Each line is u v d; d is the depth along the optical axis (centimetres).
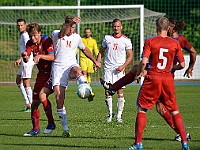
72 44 2334
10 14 6444
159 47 1941
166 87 1959
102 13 6419
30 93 3428
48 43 2309
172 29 2305
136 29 6725
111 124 2853
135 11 6291
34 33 2302
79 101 4212
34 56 2362
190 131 2561
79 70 2289
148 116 3203
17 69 7025
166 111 2144
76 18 2319
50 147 2100
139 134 1961
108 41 3077
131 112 3472
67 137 2375
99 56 3103
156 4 8094
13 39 7294
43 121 3008
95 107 3772
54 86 2305
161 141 2264
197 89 5272
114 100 4391
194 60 2323
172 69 2009
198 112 3406
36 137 2391
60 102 2303
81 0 7925
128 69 6838
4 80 6688
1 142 2241
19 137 2391
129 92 5047
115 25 3067
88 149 2047
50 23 6481
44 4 7775
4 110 3625
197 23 7912
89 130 2608
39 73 2392
